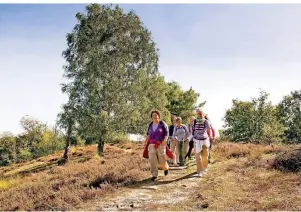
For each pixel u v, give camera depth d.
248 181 9.47
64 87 33.31
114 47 34.91
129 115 33.06
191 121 14.21
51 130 68.94
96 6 35.06
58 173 15.45
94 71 33.03
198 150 10.95
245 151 15.36
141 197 8.71
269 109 34.41
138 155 17.97
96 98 32.56
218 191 8.55
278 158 11.15
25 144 70.25
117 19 35.28
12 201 10.24
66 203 8.60
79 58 33.94
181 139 13.77
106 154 27.11
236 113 35.16
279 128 35.09
